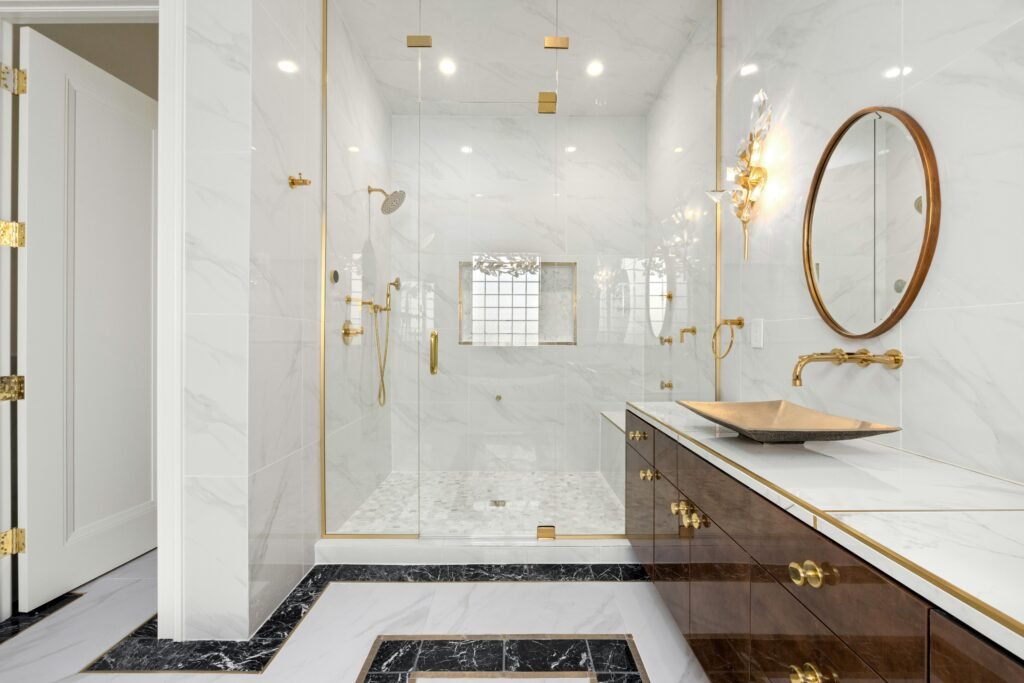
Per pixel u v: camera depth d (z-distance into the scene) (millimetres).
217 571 1896
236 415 1893
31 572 2066
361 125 2734
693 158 2764
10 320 2092
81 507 2283
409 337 2775
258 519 1975
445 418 2754
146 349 2627
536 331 2775
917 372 1364
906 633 707
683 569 1668
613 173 2779
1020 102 1075
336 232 2738
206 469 1892
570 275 2787
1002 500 974
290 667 1728
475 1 2688
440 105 2754
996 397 1134
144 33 2859
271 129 2068
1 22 2055
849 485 1079
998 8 1118
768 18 2189
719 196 2381
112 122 2430
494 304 2781
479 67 2727
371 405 2770
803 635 972
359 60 2705
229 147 1889
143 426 2611
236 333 1891
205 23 1894
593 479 2730
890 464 1263
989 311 1147
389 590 2268
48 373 2135
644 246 2775
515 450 2742
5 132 2055
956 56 1229
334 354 2736
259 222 1969
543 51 2721
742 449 1437
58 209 2180
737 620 1262
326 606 2133
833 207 1704
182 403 1893
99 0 2016
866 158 1538
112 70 2744
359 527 2707
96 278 2355
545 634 1923
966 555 724
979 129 1168
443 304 2783
